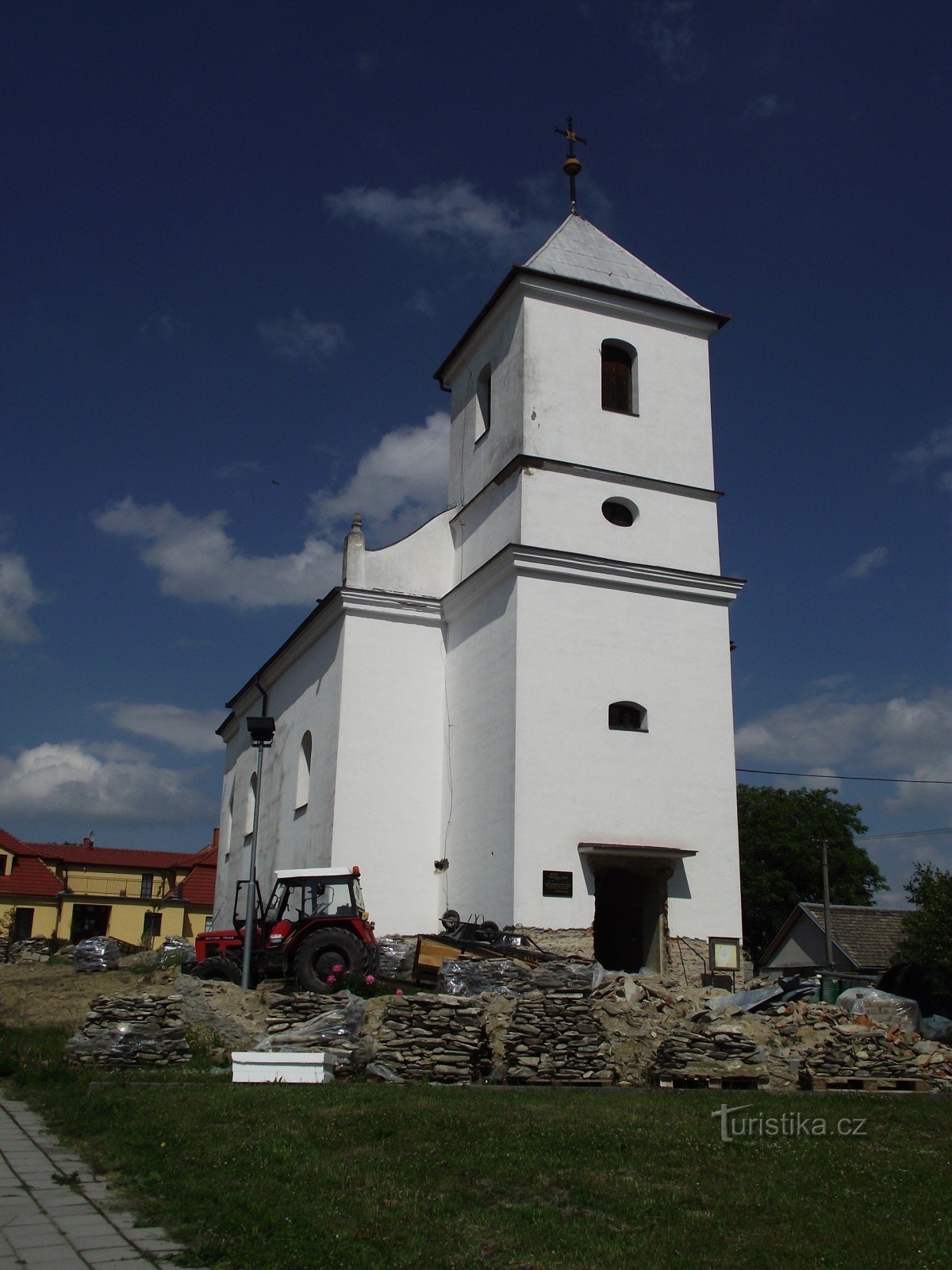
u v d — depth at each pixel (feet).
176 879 187.83
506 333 79.71
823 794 167.43
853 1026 47.80
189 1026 46.80
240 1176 27.17
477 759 71.67
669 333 80.89
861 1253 23.32
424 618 79.36
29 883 172.04
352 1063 42.39
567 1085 42.55
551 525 72.74
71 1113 34.63
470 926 62.64
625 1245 23.18
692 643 73.10
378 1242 22.89
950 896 102.78
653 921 67.56
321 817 77.30
